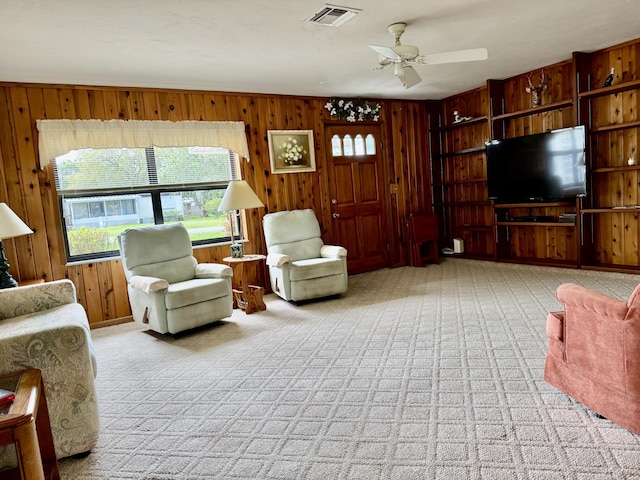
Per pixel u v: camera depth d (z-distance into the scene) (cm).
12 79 381
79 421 201
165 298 362
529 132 538
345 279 466
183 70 395
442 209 670
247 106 506
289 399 244
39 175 399
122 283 442
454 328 340
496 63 468
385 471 175
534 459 175
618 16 349
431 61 320
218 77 429
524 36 379
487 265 577
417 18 313
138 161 453
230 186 440
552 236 537
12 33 282
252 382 270
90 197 433
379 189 614
